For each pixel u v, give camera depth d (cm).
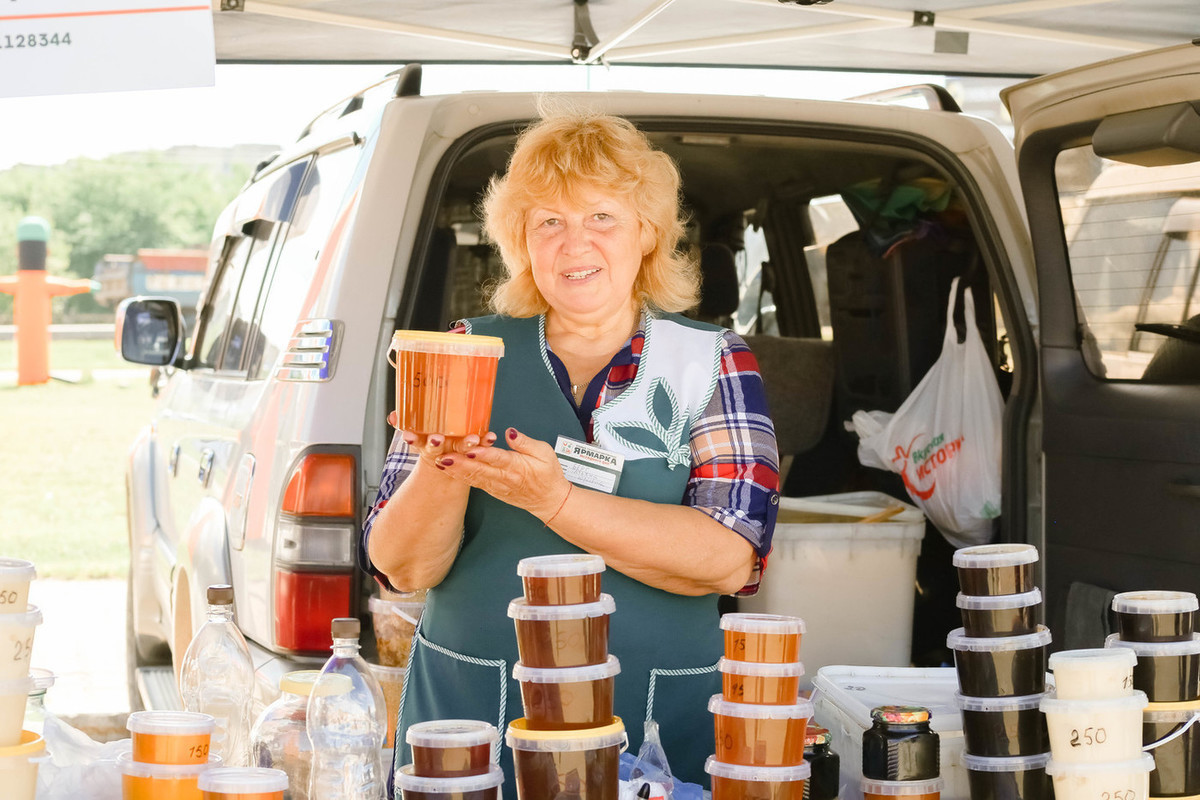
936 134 347
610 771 146
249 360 359
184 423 423
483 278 402
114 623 756
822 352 409
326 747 170
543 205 207
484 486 179
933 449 353
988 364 350
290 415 289
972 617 170
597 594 151
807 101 338
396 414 169
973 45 448
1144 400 271
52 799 155
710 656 214
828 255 405
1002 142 350
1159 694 163
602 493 194
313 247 318
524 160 208
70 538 1090
